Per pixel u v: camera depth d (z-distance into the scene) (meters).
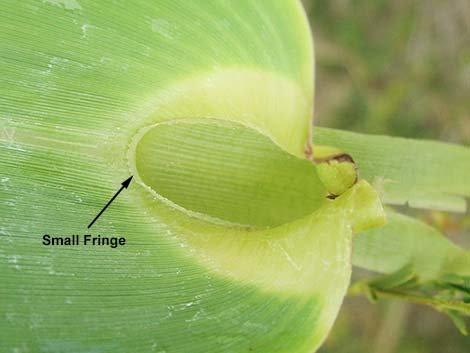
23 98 0.08
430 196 0.11
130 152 0.08
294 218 0.10
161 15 0.08
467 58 0.18
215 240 0.09
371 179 0.11
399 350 0.18
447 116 0.18
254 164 0.10
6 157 0.08
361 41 0.18
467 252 0.12
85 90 0.08
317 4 0.18
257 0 0.09
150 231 0.08
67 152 0.08
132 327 0.08
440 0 0.18
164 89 0.08
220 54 0.09
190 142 0.09
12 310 0.08
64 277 0.08
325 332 0.09
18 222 0.08
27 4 0.08
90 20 0.08
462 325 0.11
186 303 0.09
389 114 0.18
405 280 0.11
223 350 0.09
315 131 0.11
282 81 0.09
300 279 0.09
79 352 0.08
